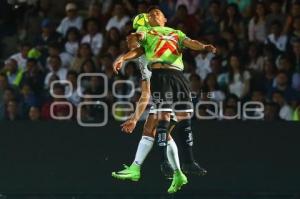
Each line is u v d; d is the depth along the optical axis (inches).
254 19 1429.6
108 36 1418.6
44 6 1530.5
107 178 1184.8
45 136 1189.7
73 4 1498.5
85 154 1184.8
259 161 1182.9
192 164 945.5
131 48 940.6
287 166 1180.5
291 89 1300.4
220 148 1184.2
